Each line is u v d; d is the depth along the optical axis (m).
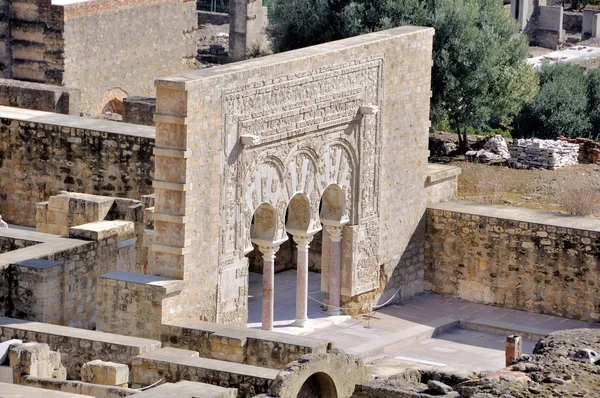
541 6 124.06
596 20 125.19
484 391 35.75
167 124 54.09
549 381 36.34
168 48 88.56
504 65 87.50
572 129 94.31
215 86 54.72
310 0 87.81
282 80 57.47
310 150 59.44
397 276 64.94
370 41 61.53
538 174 80.25
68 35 81.56
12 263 53.25
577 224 64.00
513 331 62.59
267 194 57.72
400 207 64.56
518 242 64.56
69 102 73.38
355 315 62.84
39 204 59.19
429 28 64.50
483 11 88.12
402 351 60.19
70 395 41.59
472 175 79.81
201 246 55.19
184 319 54.66
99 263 55.66
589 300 63.50
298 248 60.22
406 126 64.12
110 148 62.69
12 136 64.31
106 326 54.44
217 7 127.06
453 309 64.75
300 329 60.28
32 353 45.19
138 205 58.50
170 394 41.53
